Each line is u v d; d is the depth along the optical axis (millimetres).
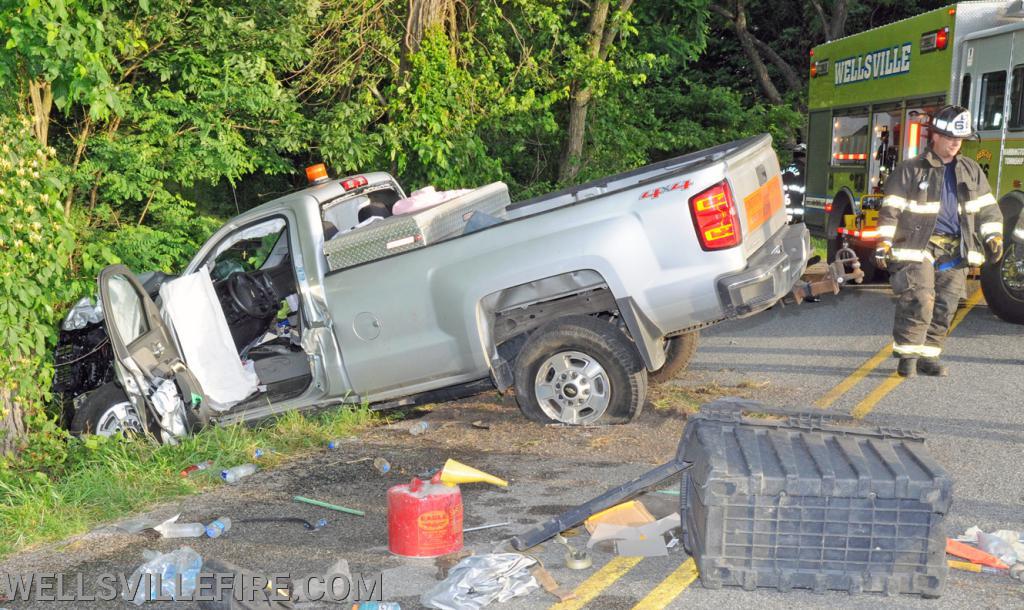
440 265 6805
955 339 9539
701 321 6512
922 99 12062
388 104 13070
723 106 21547
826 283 7281
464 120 12977
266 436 6984
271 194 16797
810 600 4184
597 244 6461
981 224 7832
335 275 7086
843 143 14797
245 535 5176
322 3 13875
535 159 16828
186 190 15812
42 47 6688
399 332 6934
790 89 28812
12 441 6688
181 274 7484
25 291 6555
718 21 28188
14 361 6652
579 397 6844
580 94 15180
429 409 7828
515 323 7055
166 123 12898
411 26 12492
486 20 13797
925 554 4098
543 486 5730
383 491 5824
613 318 7270
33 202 6703
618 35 17625
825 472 4086
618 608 4137
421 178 13062
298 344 8305
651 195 6465
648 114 19828
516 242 6652
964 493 5422
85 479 5965
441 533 4762
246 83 12898
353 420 7262
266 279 8211
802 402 7465
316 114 14305
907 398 7480
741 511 4168
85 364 7734
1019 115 10109
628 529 4859
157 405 6730
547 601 4223
